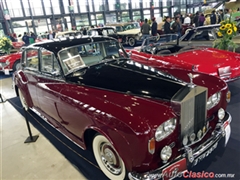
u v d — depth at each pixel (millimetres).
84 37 2986
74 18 18766
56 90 2508
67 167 2461
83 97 2160
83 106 2057
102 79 2363
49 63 2686
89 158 2586
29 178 2340
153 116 1691
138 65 2744
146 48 4688
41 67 2898
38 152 2816
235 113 3332
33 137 3166
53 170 2434
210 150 2014
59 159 2625
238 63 3674
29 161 2645
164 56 4078
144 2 22859
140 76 2350
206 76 2594
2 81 6945
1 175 2428
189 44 5512
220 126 2162
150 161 1669
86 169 2396
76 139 2395
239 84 4504
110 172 2062
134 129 1597
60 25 18297
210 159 2369
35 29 17062
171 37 5031
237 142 2637
